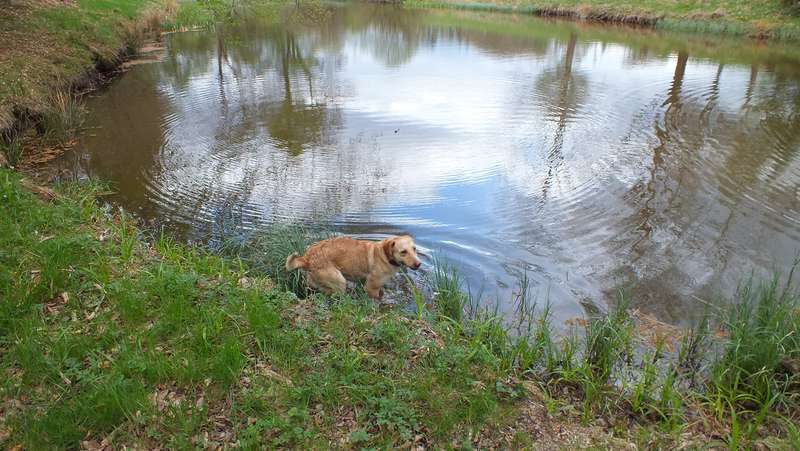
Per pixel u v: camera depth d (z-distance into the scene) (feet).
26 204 20.31
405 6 136.67
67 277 15.56
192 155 34.19
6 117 33.47
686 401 13.98
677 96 49.06
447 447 11.10
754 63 62.64
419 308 17.20
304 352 13.64
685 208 26.61
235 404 11.62
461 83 56.29
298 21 78.23
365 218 25.81
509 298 19.48
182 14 86.02
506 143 37.37
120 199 27.14
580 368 14.71
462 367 13.51
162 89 51.08
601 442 12.19
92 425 10.79
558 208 27.04
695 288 20.03
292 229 23.47
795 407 13.56
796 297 17.88
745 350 14.76
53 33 52.24
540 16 112.88
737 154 33.94
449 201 27.96
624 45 76.74
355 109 46.09
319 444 10.95
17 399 11.39
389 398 12.18
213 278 17.37
